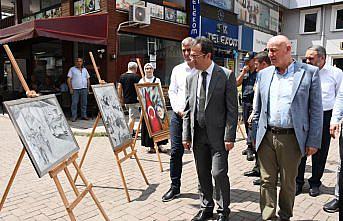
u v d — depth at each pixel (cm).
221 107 294
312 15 1866
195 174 468
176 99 373
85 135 759
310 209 347
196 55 289
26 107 249
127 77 659
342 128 298
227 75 291
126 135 414
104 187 413
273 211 294
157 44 1163
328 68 375
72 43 1159
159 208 349
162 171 484
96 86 389
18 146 656
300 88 274
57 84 1247
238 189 408
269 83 291
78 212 337
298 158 287
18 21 1464
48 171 238
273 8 1825
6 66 1504
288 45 273
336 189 344
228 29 1430
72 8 1134
